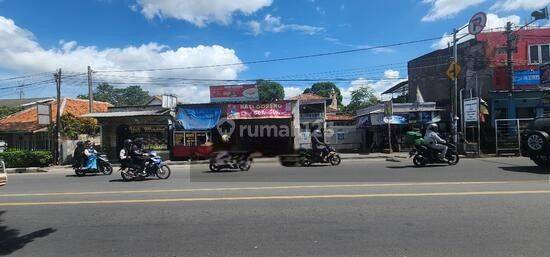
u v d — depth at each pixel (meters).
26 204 9.94
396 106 31.78
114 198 10.35
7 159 26.94
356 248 5.77
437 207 7.98
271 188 11.12
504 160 19.67
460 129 30.44
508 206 7.94
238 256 5.60
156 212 8.33
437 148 17.11
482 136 26.34
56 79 28.20
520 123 25.55
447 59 36.25
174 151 28.50
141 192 11.34
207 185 12.42
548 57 31.77
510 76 28.78
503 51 31.52
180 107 29.14
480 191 9.65
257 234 6.55
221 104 28.77
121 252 5.95
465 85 33.69
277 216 7.62
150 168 15.58
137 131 29.36
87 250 6.10
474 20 25.41
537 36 31.91
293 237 6.34
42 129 31.39
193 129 28.55
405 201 8.62
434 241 5.98
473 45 32.72
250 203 8.85
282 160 17.98
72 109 36.31
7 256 5.95
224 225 7.14
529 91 28.52
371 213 7.63
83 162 19.06
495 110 28.95
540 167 15.55
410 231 6.48
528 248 5.61
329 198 9.16
